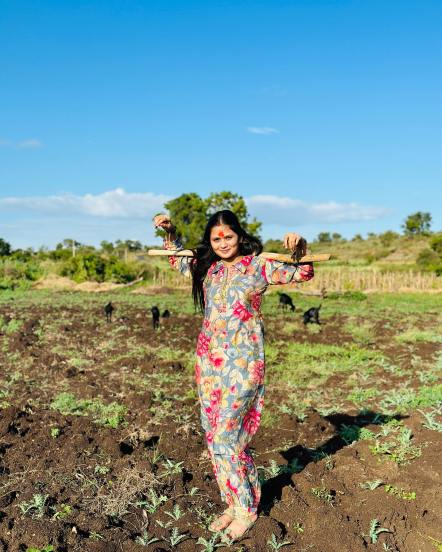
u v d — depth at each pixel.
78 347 10.08
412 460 4.79
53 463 4.87
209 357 3.77
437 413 5.91
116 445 5.18
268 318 14.09
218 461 3.71
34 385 7.70
